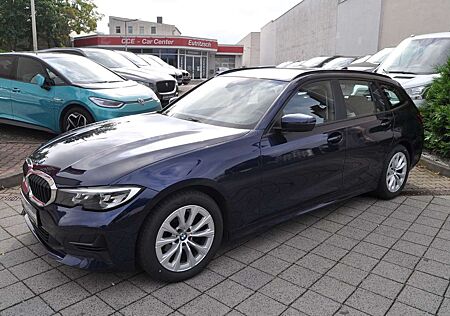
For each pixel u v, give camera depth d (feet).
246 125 12.26
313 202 13.44
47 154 11.16
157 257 9.92
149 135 11.71
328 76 14.42
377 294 10.11
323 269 11.20
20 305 9.29
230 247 12.33
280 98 12.74
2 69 25.11
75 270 10.78
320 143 13.16
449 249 12.60
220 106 13.71
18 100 24.29
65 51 36.99
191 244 10.53
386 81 16.87
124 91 23.58
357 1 76.23
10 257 11.34
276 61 174.19
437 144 22.86
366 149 14.93
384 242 12.96
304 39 125.39
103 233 9.25
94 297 9.66
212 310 9.30
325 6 101.09
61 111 23.04
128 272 10.71
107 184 9.41
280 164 12.01
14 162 19.39
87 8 141.79
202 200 10.50
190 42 159.43
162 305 9.43
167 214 9.93
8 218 13.87
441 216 15.24
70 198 9.51
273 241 12.81
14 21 118.21
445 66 24.70
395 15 62.44
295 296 9.91
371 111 15.62
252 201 11.57
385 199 16.78
